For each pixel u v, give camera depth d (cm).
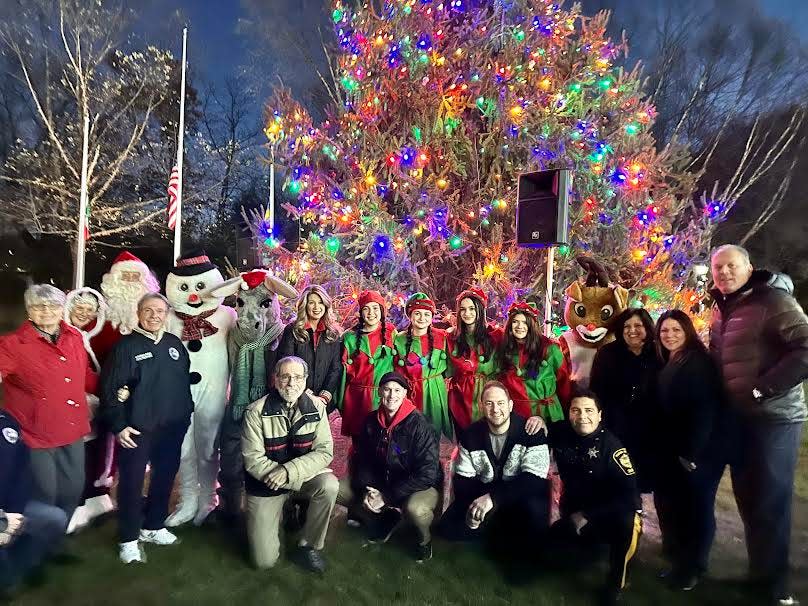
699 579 335
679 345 334
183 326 401
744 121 1634
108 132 1681
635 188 687
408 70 766
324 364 405
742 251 318
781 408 301
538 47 740
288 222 1132
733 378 312
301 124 767
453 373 435
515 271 711
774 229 1482
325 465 348
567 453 353
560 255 721
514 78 721
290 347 400
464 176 754
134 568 338
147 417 348
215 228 2123
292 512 385
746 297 312
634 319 367
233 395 394
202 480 402
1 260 1789
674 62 1725
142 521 372
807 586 330
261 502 339
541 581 336
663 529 353
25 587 316
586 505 344
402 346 430
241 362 397
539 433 370
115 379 342
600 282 452
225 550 365
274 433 342
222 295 401
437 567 349
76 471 343
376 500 363
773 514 307
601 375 384
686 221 1027
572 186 715
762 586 316
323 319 412
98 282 1880
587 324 429
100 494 407
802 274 1461
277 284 403
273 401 347
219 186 2128
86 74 1530
